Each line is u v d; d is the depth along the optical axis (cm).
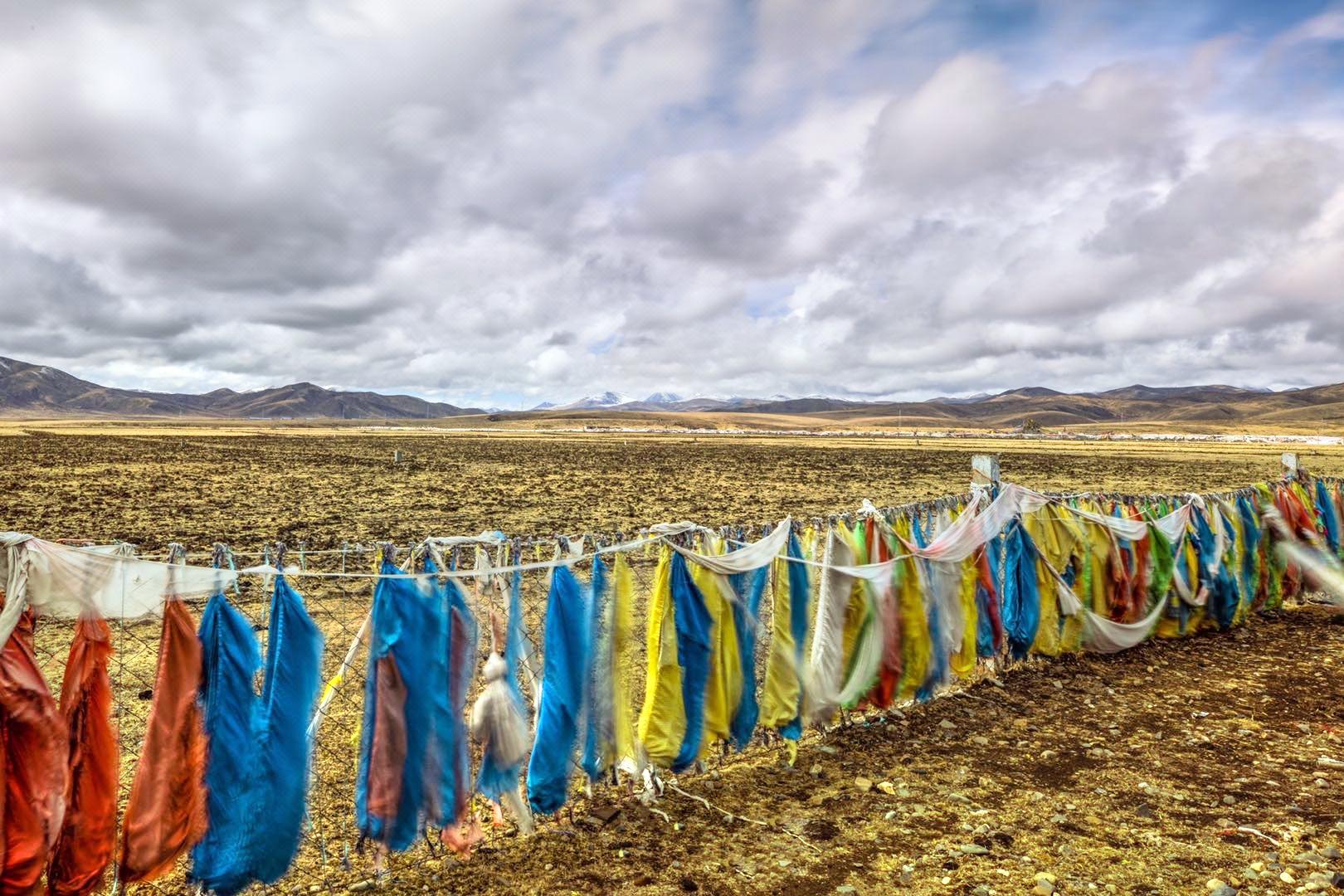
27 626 404
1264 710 834
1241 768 690
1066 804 622
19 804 390
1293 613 1260
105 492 3144
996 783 660
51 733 401
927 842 561
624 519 2603
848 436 19538
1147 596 1078
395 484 3869
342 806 606
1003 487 940
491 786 553
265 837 459
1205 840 564
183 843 444
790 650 714
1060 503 1012
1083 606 1003
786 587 718
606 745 614
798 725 713
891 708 831
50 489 3197
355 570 1565
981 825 584
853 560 777
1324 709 834
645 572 1200
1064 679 935
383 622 501
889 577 789
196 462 5144
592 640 605
